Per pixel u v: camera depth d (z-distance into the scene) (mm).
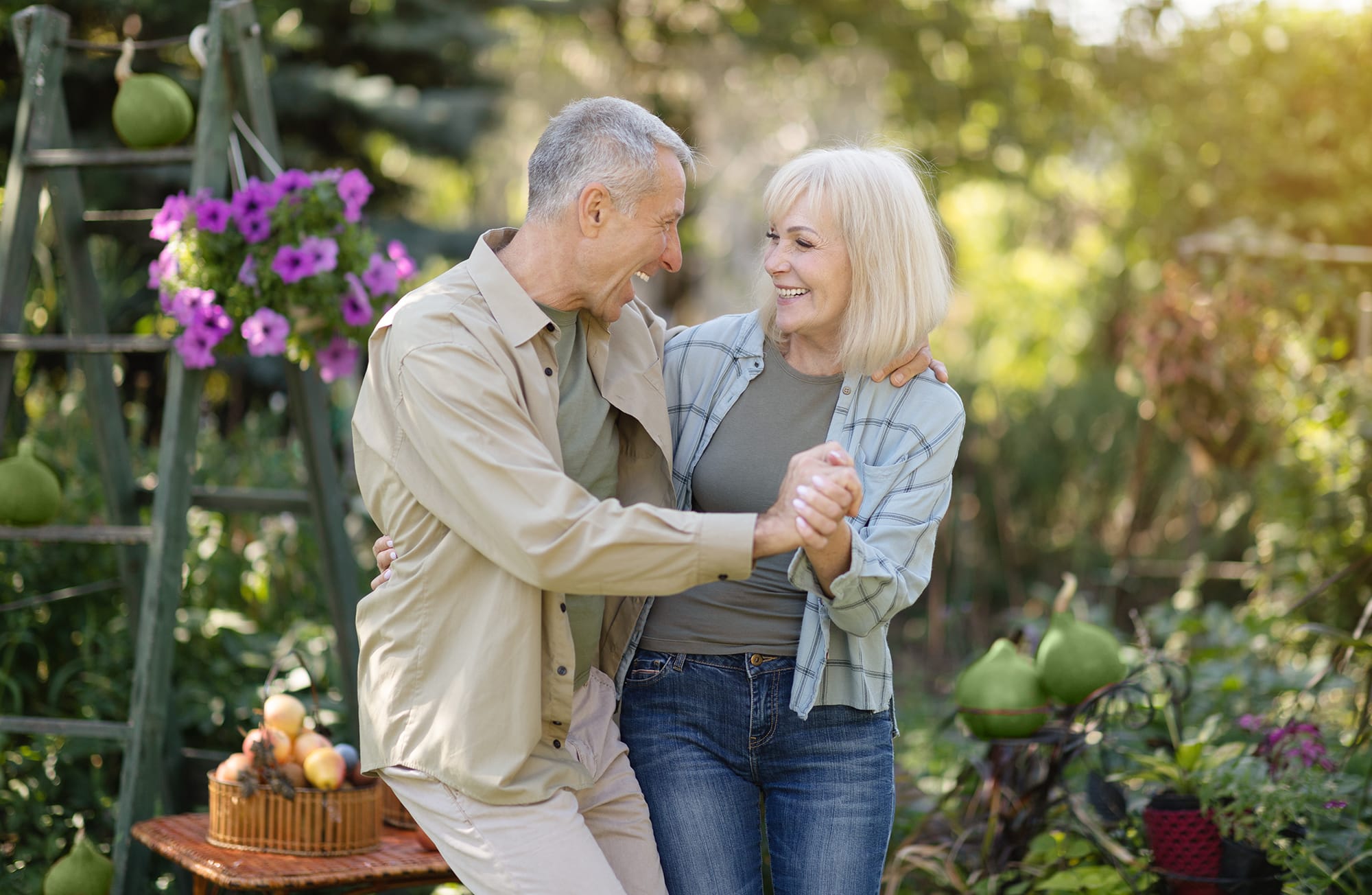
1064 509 6559
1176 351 4699
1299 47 7453
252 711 3295
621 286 1957
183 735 3381
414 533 1896
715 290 9359
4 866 2949
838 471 1753
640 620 2111
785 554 2078
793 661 2074
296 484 4031
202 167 2869
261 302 2850
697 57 9008
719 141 9188
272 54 6613
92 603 3482
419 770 1901
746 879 2055
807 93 9133
